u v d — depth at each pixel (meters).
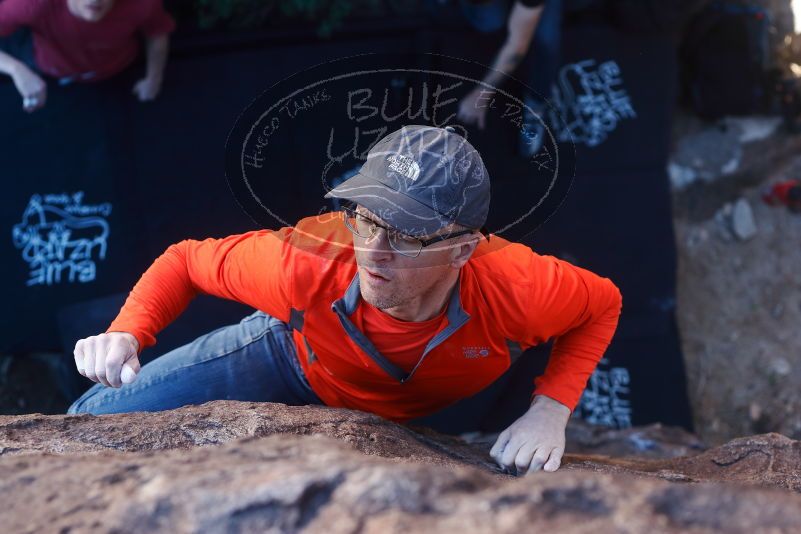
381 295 5.11
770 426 14.94
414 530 3.05
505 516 3.08
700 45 15.55
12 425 5.00
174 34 13.14
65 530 3.30
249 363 6.65
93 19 11.67
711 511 3.10
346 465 3.36
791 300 15.65
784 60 16.48
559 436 5.98
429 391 6.17
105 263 13.66
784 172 15.97
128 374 5.51
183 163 13.55
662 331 14.58
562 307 5.81
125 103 13.24
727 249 15.86
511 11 12.31
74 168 13.38
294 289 5.61
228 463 3.62
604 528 3.02
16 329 13.66
